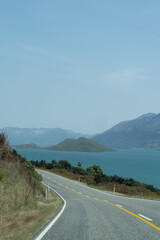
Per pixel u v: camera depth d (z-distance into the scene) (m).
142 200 22.91
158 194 36.97
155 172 142.88
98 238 7.48
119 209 15.05
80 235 7.84
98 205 17.67
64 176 63.94
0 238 7.12
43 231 8.38
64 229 8.76
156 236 7.84
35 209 14.68
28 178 23.22
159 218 11.52
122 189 39.56
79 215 12.39
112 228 9.05
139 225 9.68
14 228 8.74
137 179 104.56
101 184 47.75
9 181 17.83
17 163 22.83
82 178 60.12
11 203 14.29
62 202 20.22
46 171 73.06
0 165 19.22
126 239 7.39
